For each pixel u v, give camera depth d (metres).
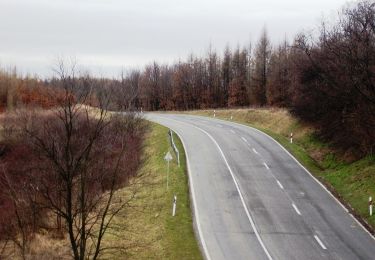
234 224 24.52
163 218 25.44
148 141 46.16
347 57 35.59
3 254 22.97
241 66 97.06
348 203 27.86
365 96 32.97
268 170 34.53
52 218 25.95
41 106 52.47
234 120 59.91
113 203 25.80
